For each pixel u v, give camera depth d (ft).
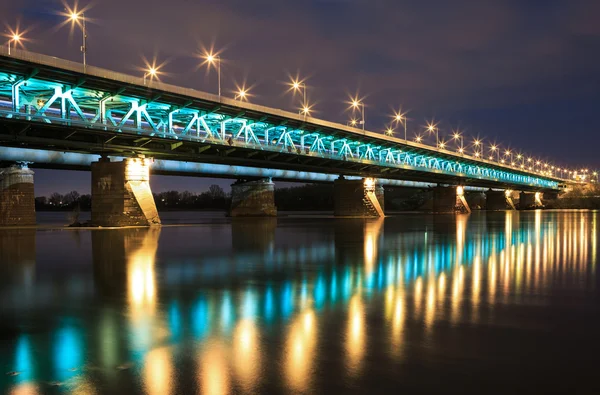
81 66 144.97
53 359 36.73
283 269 80.48
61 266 84.12
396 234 158.81
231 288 63.72
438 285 65.51
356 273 75.97
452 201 440.45
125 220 185.78
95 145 171.83
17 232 164.66
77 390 31.27
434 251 106.63
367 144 311.27
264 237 147.23
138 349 38.88
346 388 31.17
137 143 187.73
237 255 100.17
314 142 270.87
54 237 144.36
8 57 127.65
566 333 42.70
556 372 33.58
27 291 61.98
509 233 162.30
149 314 49.93
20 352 38.37
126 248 113.91
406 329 43.91
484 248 112.78
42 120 146.30
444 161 421.18
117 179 188.34
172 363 35.73
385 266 83.71
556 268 81.10
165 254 101.86
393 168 336.08
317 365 35.04
